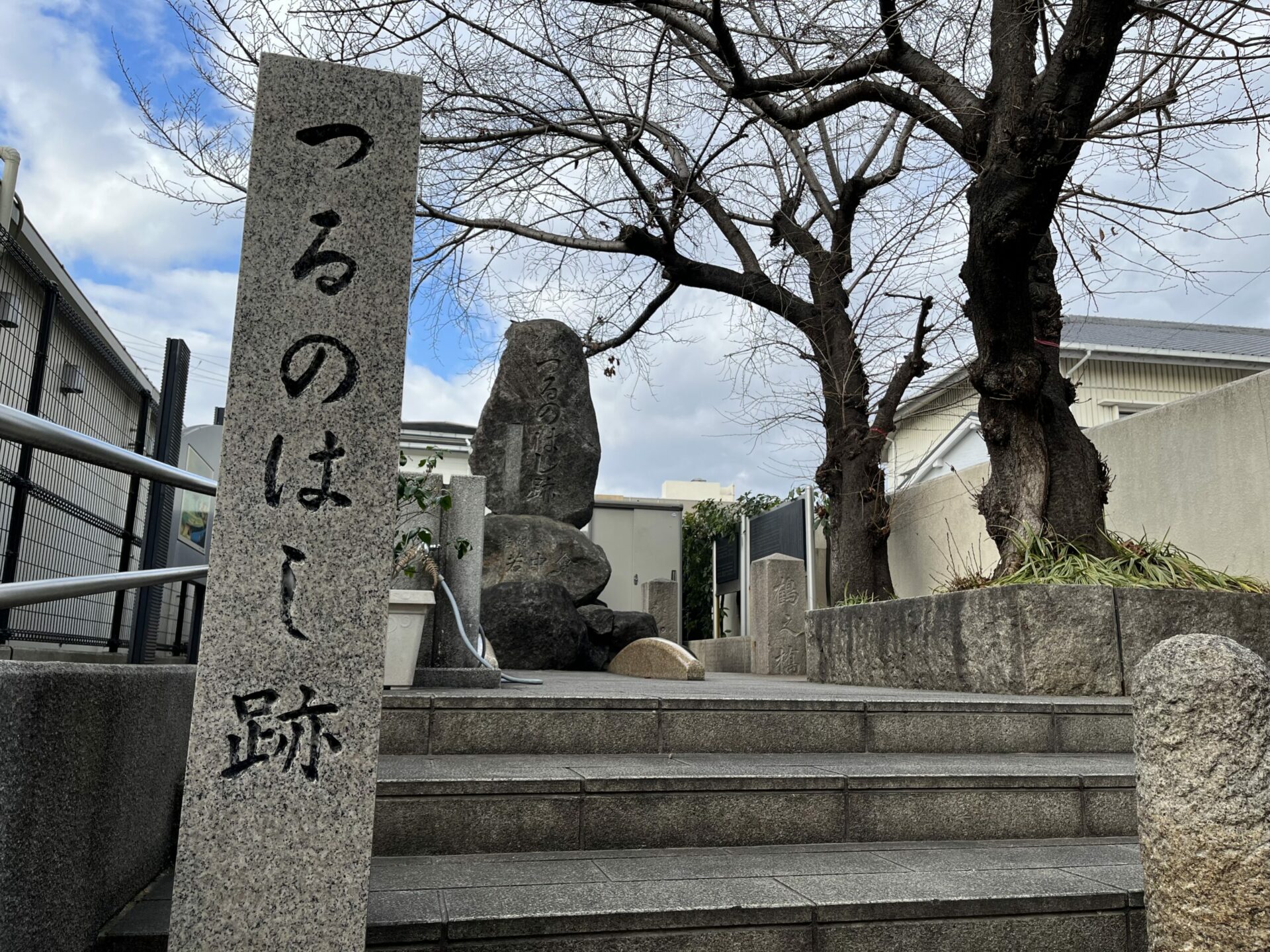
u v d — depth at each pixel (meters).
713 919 2.59
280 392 2.24
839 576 10.50
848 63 7.31
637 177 9.08
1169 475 7.54
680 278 10.40
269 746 2.09
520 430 12.30
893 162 10.51
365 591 2.20
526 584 10.21
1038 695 5.57
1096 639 5.69
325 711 2.13
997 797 3.66
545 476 12.16
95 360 6.20
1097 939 2.79
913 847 3.45
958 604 6.30
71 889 2.05
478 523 6.18
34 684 1.81
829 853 3.33
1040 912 2.78
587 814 3.32
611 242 9.85
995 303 6.72
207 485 3.14
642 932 2.54
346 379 2.27
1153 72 6.38
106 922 2.33
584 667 10.82
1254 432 6.72
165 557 6.25
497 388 12.48
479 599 6.10
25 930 1.79
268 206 2.31
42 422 2.01
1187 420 7.38
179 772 3.15
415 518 6.11
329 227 2.33
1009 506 7.01
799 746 4.25
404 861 3.09
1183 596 5.86
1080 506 6.90
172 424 6.04
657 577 17.48
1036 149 6.12
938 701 4.44
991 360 6.93
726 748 4.17
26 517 5.41
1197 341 15.45
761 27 7.73
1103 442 8.38
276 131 2.34
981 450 15.22
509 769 3.55
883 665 7.25
